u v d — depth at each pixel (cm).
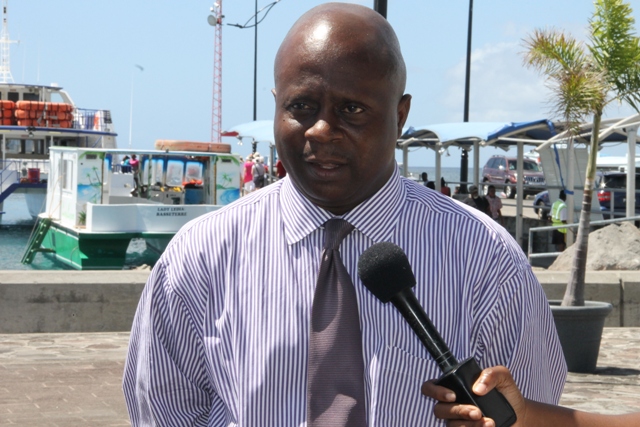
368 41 204
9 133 3922
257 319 210
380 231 211
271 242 215
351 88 201
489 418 184
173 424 227
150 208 2391
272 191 222
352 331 203
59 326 969
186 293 220
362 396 200
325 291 206
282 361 206
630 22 884
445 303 210
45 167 4022
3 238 3547
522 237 2211
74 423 626
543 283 1082
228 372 213
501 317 212
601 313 857
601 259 1492
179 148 2552
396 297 191
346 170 205
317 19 207
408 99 221
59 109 4012
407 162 2662
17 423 624
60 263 2548
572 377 845
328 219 212
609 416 213
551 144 1872
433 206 218
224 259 218
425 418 202
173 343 224
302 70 204
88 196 2442
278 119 209
